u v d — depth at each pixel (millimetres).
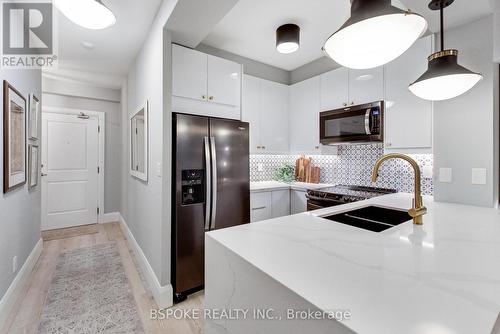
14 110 1989
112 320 1833
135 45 2732
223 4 1684
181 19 1870
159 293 1997
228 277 959
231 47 2986
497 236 1076
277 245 979
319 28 2545
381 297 609
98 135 4379
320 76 3076
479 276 713
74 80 3910
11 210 1957
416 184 1267
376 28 798
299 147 3395
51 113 3961
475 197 1752
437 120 1931
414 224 1260
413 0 1503
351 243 999
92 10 1424
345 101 2775
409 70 2209
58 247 3270
